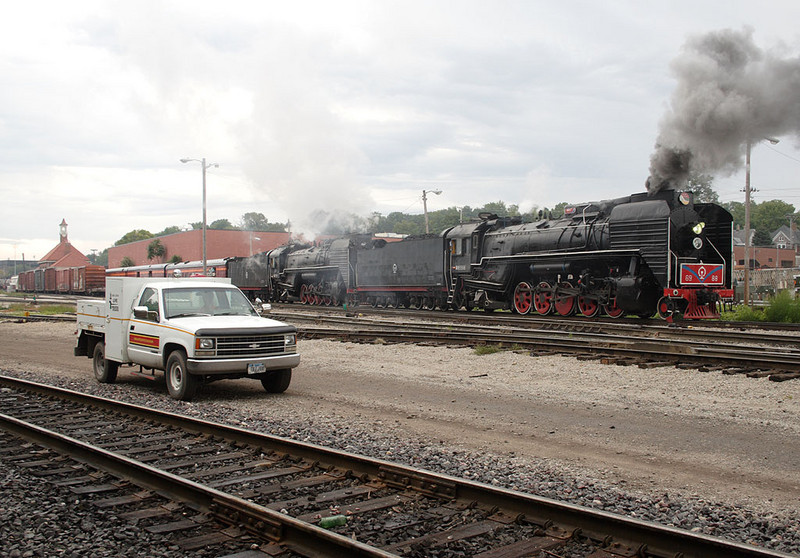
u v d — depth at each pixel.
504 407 9.59
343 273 38.69
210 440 7.50
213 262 52.81
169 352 10.81
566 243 24.83
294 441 6.73
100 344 12.58
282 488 5.74
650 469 6.52
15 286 97.62
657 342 15.02
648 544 4.38
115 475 6.11
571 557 4.36
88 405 9.75
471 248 29.61
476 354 14.92
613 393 10.45
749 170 30.92
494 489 5.16
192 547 4.56
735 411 9.05
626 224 22.11
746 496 5.72
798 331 19.86
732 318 24.25
